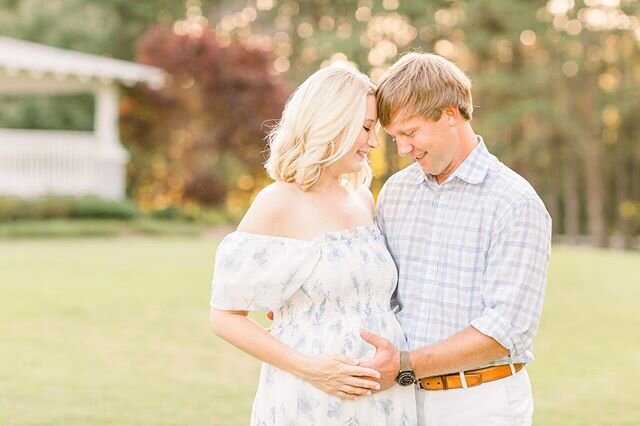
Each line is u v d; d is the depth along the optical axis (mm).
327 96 2777
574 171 30547
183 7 32688
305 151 2812
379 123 2945
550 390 5594
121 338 6891
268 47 22094
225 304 2764
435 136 2777
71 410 4938
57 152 17438
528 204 2752
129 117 21859
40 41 28312
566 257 13648
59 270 10477
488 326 2693
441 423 2844
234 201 24969
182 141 22875
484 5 27547
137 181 24812
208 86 21234
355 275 2805
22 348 6469
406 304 2926
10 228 14969
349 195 3025
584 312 8383
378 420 2754
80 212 16578
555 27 28406
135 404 5094
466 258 2828
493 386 2809
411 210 2982
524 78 28391
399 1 28672
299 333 2781
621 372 6070
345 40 28703
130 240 15188
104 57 29125
